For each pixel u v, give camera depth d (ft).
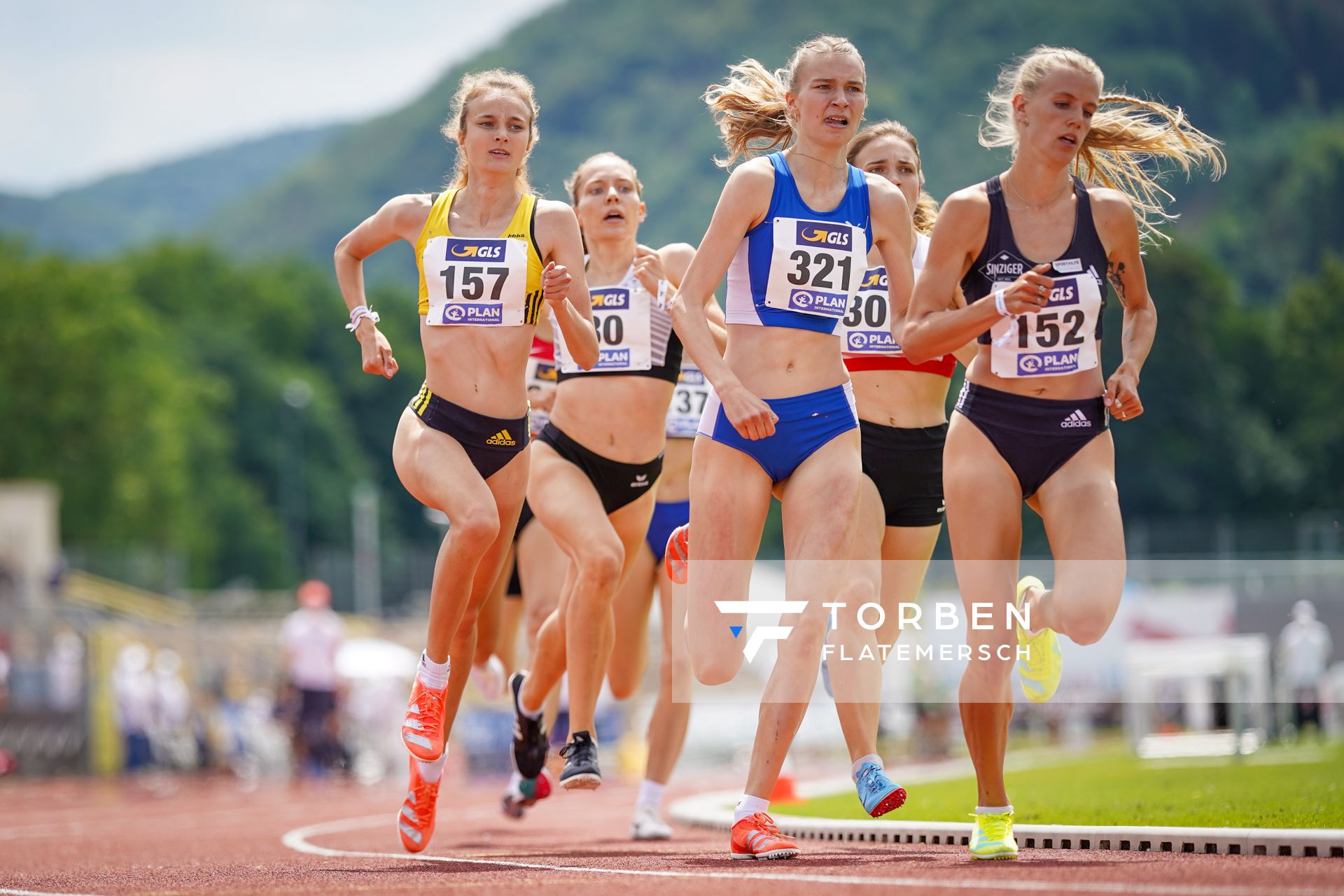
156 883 59.72
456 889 51.55
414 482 66.18
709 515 61.67
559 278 63.82
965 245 60.08
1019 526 60.34
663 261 80.84
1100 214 60.29
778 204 61.72
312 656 229.86
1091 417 59.82
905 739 263.90
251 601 463.42
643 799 88.22
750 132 70.44
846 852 65.10
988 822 59.36
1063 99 58.65
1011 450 59.67
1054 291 59.41
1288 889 44.50
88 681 250.16
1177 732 232.73
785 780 118.21
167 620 393.91
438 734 67.10
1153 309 62.85
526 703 85.30
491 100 66.80
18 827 122.93
